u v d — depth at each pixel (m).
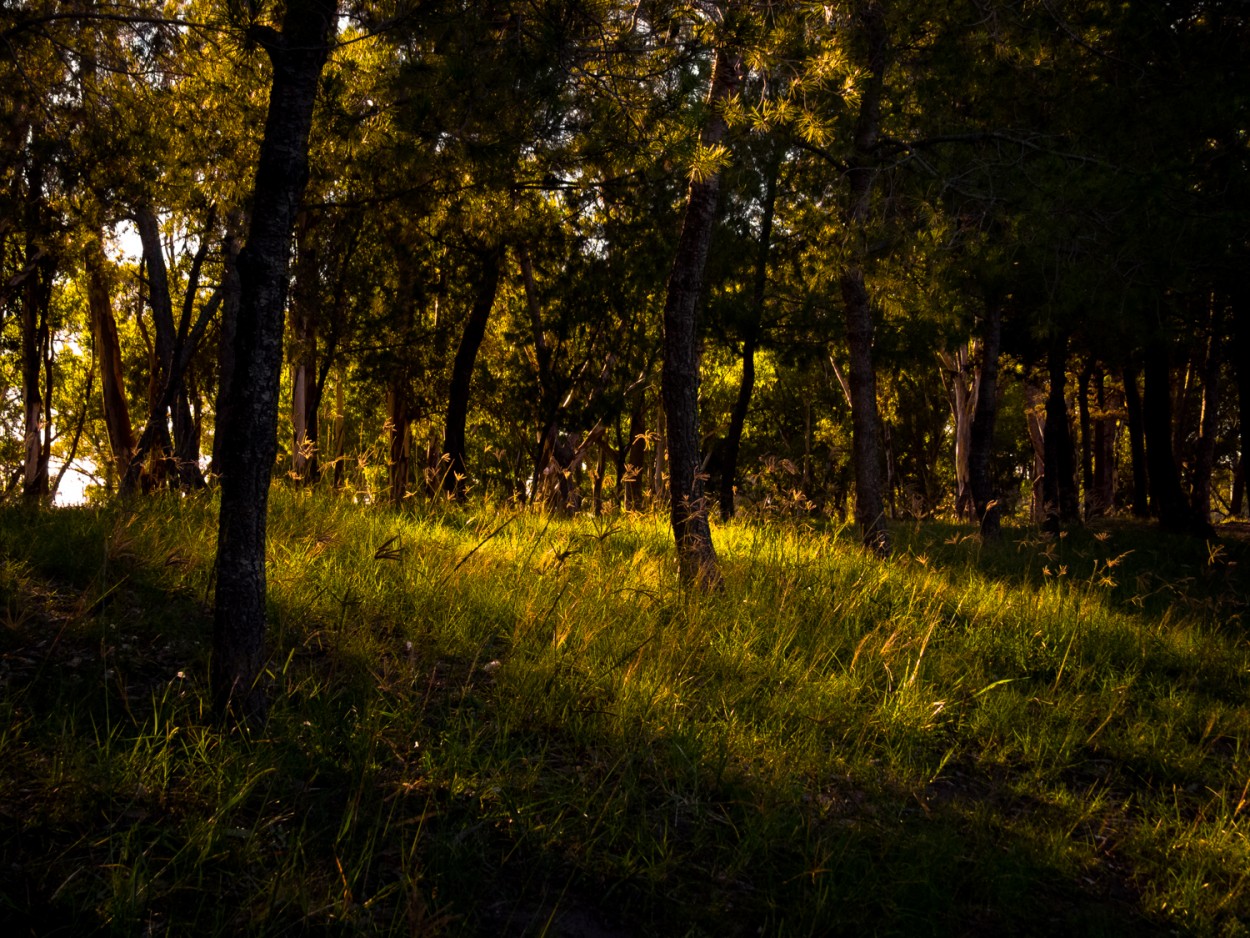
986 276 9.51
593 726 4.86
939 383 34.09
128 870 3.07
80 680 4.43
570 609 6.38
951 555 12.46
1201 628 9.32
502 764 4.25
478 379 20.97
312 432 16.05
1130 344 17.48
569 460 18.62
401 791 3.90
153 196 11.42
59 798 3.40
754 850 4.00
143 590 5.87
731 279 15.61
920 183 9.68
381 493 10.74
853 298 11.48
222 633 4.18
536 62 6.14
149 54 10.59
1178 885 4.34
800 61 6.52
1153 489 18.59
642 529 10.57
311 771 4.03
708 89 7.50
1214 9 10.92
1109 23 10.40
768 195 14.23
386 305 17.25
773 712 5.48
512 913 3.38
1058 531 17.08
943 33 10.74
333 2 4.31
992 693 6.64
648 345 18.30
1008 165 9.73
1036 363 24.47
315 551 6.70
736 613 7.18
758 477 11.94
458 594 6.58
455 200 12.09
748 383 15.70
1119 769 5.76
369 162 10.49
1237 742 6.39
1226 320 17.20
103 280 15.61
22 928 2.72
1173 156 10.12
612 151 7.17
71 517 7.47
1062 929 3.89
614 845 3.93
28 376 17.59
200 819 3.41
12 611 5.09
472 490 17.05
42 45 10.33
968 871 4.16
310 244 15.05
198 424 20.70
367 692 4.80
